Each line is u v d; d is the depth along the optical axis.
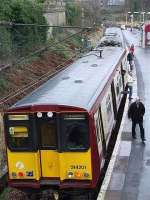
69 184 18.58
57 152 18.64
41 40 53.72
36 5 53.53
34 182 18.97
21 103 19.20
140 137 27.62
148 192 19.48
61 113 18.31
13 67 39.28
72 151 18.44
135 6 188.62
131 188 19.89
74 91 21.30
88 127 18.23
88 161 18.42
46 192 19.02
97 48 44.69
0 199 19.64
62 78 25.19
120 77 34.72
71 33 77.94
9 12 43.94
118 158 23.62
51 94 20.59
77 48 68.69
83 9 108.81
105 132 22.05
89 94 20.81
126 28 170.25
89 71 27.39
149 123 31.00
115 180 20.67
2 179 22.02
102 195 19.06
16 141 18.91
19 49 45.44
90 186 18.53
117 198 18.75
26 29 47.75
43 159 18.83
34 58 47.09
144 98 39.50
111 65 30.81
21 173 19.08
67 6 91.44
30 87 36.41
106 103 23.50
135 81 47.69
